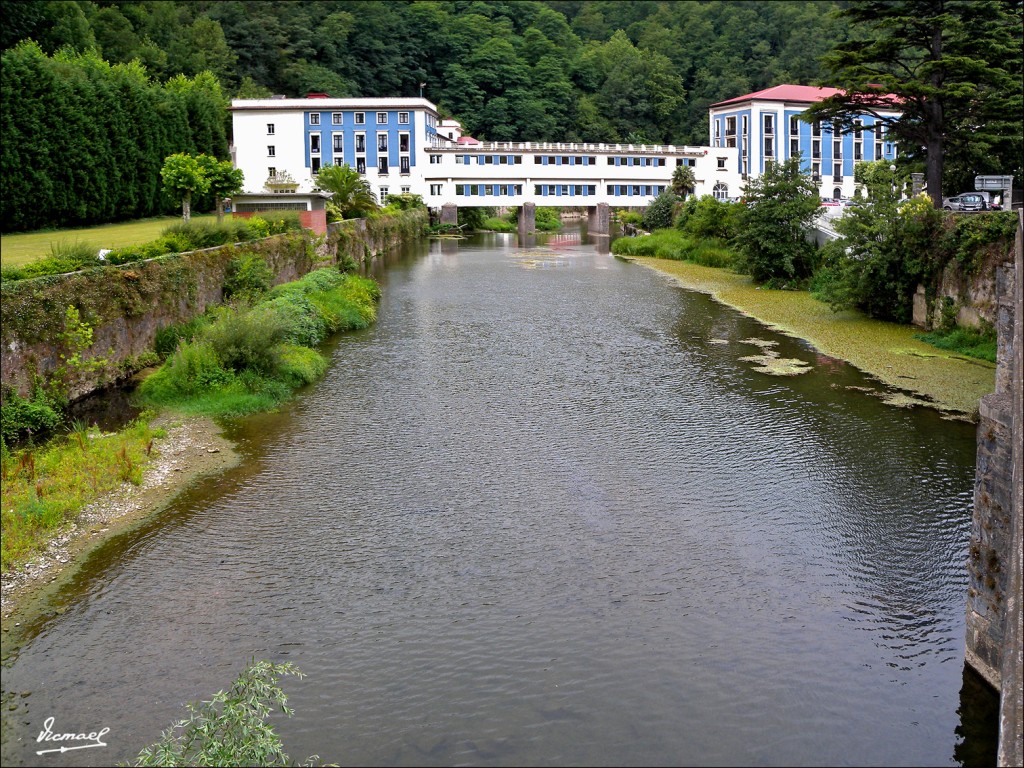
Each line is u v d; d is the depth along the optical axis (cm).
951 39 5344
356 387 3381
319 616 1716
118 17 11481
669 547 2006
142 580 1853
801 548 2003
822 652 1598
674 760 1331
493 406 3116
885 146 11356
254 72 14112
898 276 4544
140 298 3531
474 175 11219
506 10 18200
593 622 1694
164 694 1470
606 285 6291
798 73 15625
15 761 1312
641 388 3344
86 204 6669
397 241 9700
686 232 8838
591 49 17950
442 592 1806
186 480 2395
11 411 2655
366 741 1368
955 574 1888
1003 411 1405
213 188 5716
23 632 1656
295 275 5512
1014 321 1515
